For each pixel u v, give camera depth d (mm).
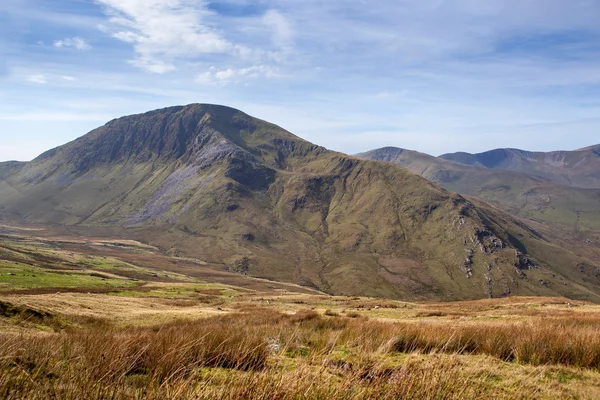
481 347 11758
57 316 27594
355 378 6062
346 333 13586
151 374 6707
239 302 71625
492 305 52281
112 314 36812
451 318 31141
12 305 25234
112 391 5621
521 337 11852
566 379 8828
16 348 7648
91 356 7484
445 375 6625
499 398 6664
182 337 9156
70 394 5473
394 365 8102
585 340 11078
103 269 148625
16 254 125312
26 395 5531
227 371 7160
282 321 23234
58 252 176250
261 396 5305
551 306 47219
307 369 5980
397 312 41406
